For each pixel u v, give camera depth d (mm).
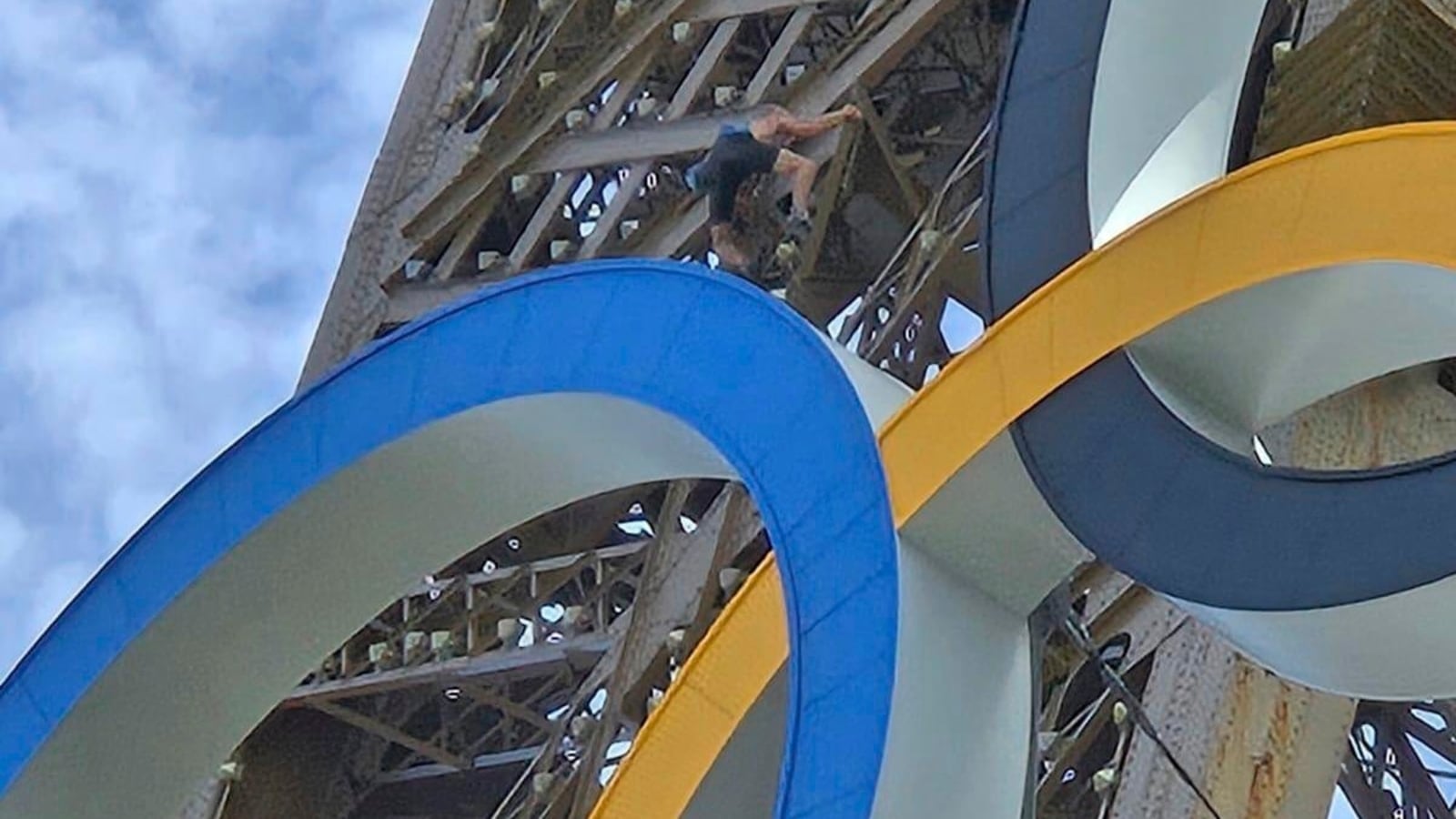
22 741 27312
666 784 24000
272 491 26719
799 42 53312
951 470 23125
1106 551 23172
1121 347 23156
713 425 24297
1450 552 21750
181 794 28125
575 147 55844
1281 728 32344
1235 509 22797
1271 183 22828
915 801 22312
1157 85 26078
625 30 56875
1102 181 25531
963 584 23625
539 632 50156
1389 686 23766
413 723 52812
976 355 23469
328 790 52500
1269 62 35500
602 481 26594
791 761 22297
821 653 22625
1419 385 32656
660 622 45812
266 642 27562
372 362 26703
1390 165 22250
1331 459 32531
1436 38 32250
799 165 31125
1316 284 22984
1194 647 34469
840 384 23562
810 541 23156
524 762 52281
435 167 58562
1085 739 36344
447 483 26672
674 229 53094
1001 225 25703
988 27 50531
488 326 26156
